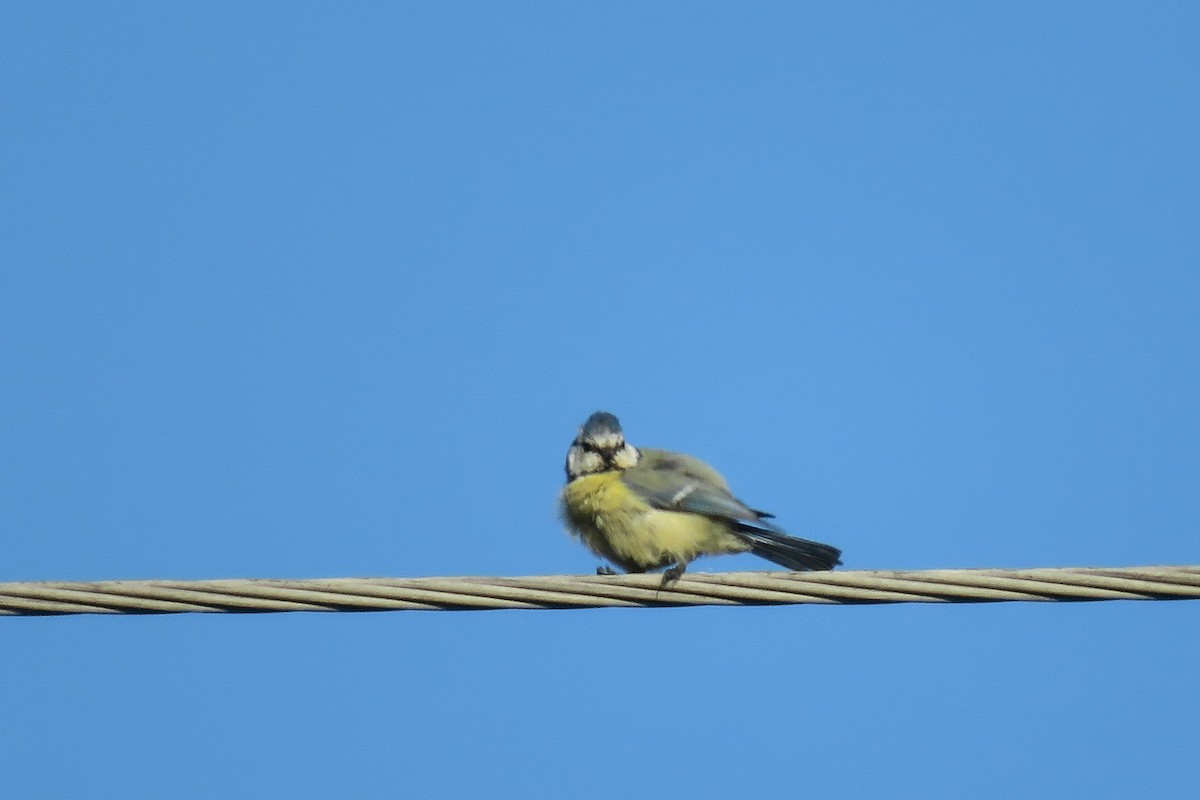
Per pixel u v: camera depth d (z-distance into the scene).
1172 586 9.46
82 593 9.55
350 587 9.77
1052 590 9.60
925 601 9.77
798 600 9.90
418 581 9.83
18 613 9.54
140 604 9.60
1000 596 9.68
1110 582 9.55
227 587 9.66
